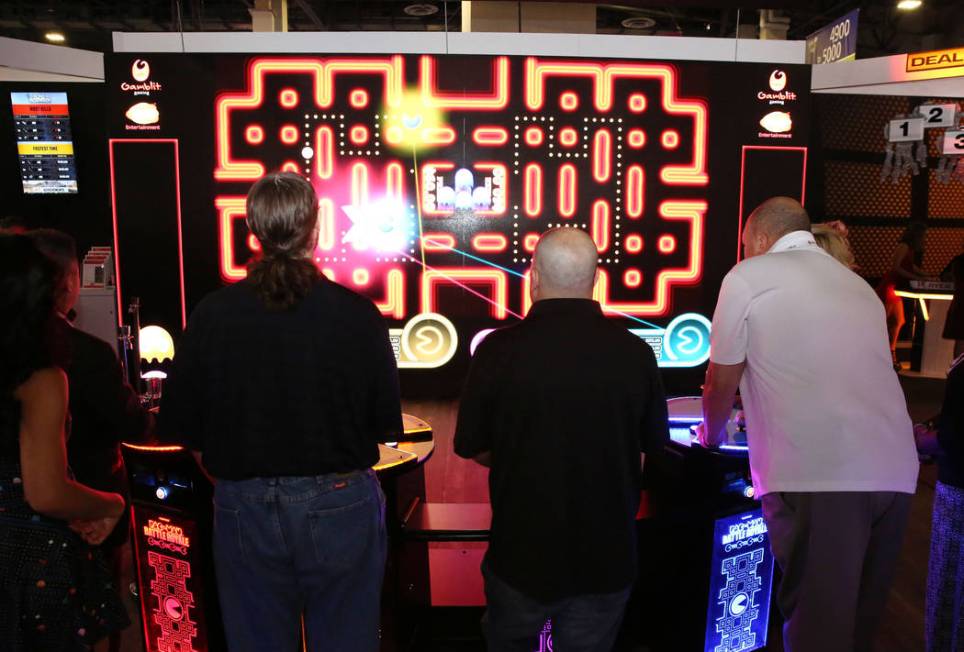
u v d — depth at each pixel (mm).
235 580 1477
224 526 1459
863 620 1809
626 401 1439
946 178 5559
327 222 5176
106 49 10016
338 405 1426
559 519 1429
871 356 1705
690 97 5180
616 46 5273
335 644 1534
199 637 2033
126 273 5160
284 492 1415
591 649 1542
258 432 1405
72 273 1714
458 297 5305
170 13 10312
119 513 1462
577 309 1469
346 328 1427
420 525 2111
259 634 1502
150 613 2100
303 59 5031
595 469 1430
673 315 5375
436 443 4480
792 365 1687
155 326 5199
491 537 1510
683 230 5309
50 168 5363
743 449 2014
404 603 2158
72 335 1672
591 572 1444
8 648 1329
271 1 6863
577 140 5180
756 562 2135
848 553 1670
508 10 6582
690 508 2080
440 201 5191
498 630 1538
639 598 2301
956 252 8094
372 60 5043
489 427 1481
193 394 1450
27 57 5004
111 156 5074
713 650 2117
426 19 10898
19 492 1339
